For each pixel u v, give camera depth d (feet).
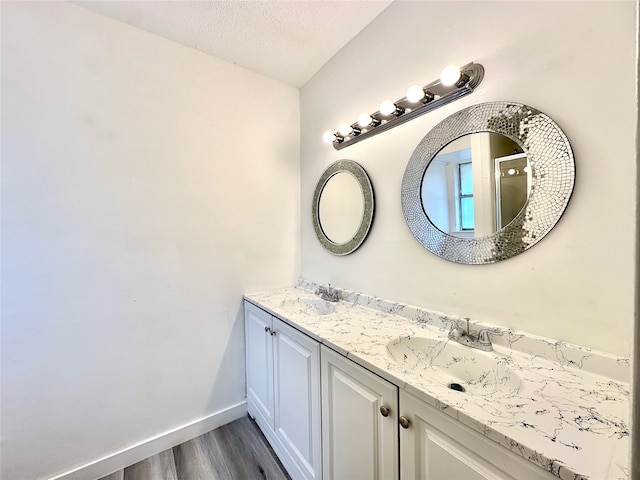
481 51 3.59
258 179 6.48
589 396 2.47
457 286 3.92
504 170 3.38
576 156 2.84
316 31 5.27
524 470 1.92
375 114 4.74
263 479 4.65
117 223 4.84
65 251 4.43
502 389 2.98
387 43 4.82
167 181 5.31
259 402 5.77
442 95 3.96
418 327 4.24
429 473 2.56
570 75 2.87
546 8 3.01
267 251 6.64
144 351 5.14
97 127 4.64
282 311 5.14
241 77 6.21
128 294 4.97
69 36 4.41
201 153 5.68
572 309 2.91
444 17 3.98
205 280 5.79
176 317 5.46
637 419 1.11
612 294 2.67
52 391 4.37
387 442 2.95
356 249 5.56
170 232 5.36
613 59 2.62
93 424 4.69
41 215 4.24
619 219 2.62
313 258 6.83
